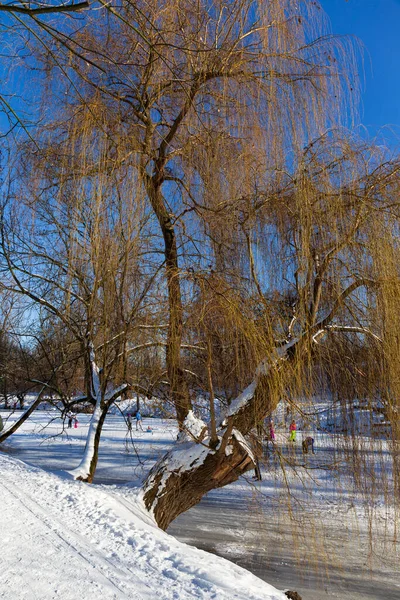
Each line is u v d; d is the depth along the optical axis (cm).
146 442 1125
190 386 780
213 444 732
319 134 751
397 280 675
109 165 712
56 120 747
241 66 760
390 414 659
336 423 673
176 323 703
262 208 734
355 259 695
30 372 1029
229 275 705
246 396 707
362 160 726
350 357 681
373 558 755
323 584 795
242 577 488
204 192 780
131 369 774
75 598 402
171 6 677
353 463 665
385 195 710
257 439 715
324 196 702
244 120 782
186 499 760
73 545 539
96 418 943
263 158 766
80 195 705
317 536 714
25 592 409
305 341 661
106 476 1407
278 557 908
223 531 1080
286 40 762
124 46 732
